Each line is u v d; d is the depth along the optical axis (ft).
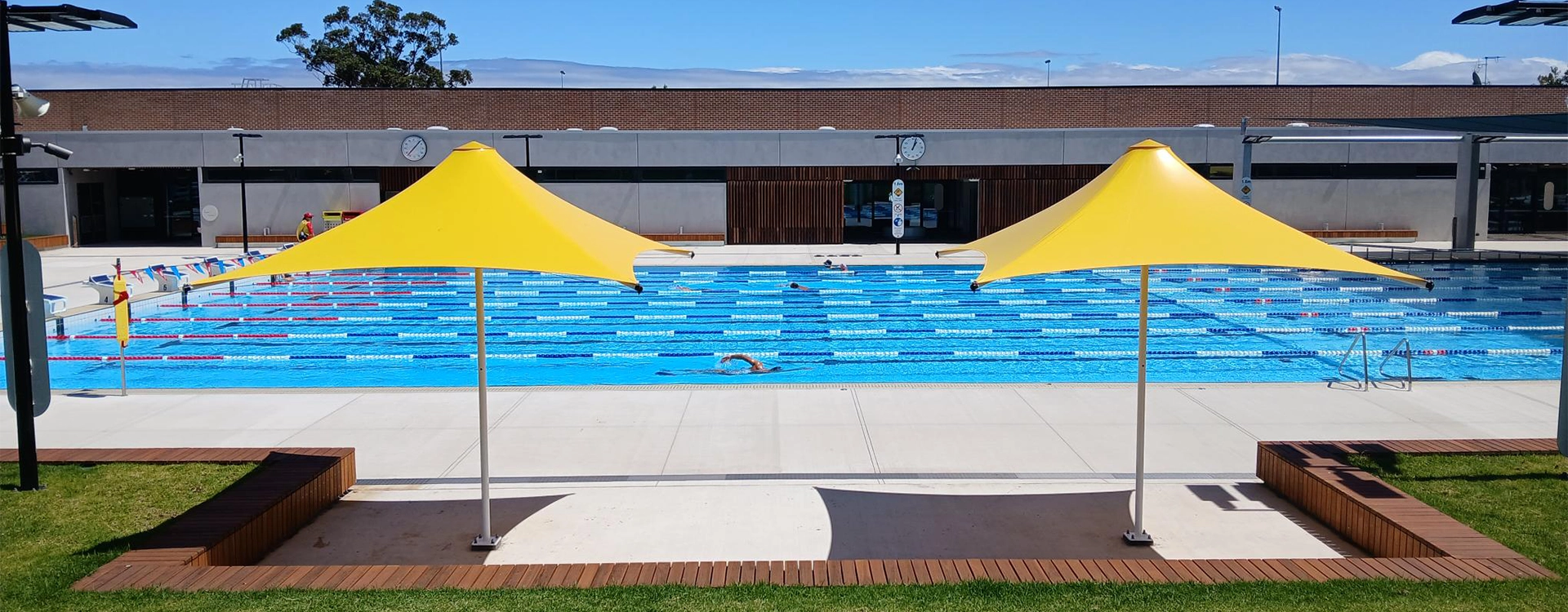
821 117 130.11
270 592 18.13
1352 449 26.40
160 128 127.75
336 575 18.94
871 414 34.27
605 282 84.84
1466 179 100.37
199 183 111.34
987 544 22.67
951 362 48.75
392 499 26.03
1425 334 56.18
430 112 129.08
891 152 112.88
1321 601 17.48
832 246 112.37
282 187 111.75
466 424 33.14
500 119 129.39
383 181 111.86
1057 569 19.17
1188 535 23.12
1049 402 35.88
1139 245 21.29
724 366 47.57
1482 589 17.81
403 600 17.80
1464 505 22.49
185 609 17.38
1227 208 22.54
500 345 54.60
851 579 18.75
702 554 22.16
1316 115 128.26
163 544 20.16
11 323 23.90
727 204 113.91
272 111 128.26
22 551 20.43
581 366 48.06
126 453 26.84
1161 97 128.98
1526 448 26.40
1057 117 129.70
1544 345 51.65
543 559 21.98
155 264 89.76
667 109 129.70
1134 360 49.11
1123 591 18.10
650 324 62.34
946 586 18.42
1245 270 91.20
